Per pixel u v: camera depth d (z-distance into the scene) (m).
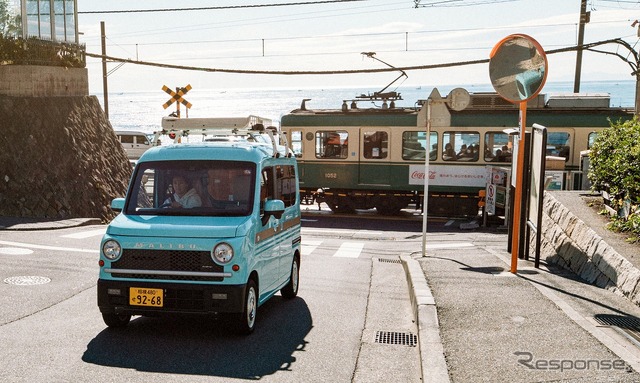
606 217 10.67
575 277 9.55
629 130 10.16
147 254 6.62
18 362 5.94
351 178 24.09
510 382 5.16
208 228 6.67
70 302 8.45
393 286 10.59
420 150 23.27
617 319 7.02
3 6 18.62
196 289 6.50
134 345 6.57
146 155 7.71
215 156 7.56
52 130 18.55
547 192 13.38
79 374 5.64
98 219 17.67
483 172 22.61
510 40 9.23
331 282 10.75
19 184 17.06
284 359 6.28
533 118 22.27
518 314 7.24
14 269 10.34
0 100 17.62
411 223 22.14
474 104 22.89
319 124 24.25
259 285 7.29
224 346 6.64
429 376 5.30
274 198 8.01
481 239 17.17
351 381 5.75
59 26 20.75
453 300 7.95
